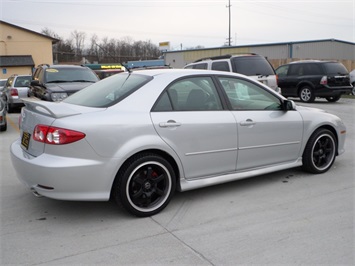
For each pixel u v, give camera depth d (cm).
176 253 310
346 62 2664
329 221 370
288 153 495
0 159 632
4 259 301
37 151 364
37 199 435
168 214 392
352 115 1161
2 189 471
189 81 424
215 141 421
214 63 1087
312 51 3522
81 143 344
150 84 401
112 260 299
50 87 924
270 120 467
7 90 1424
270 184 486
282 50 3434
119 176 368
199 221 374
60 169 339
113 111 371
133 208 375
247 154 452
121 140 361
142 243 328
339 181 496
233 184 488
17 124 1063
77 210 403
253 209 404
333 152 539
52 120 353
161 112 392
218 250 314
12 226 363
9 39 4003
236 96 457
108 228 358
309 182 493
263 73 1060
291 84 1558
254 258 301
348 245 322
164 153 394
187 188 412
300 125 498
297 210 399
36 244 326
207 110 425
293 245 322
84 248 319
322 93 1461
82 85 962
